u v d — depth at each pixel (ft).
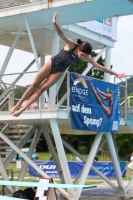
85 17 53.93
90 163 60.75
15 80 58.90
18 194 53.72
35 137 70.03
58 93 55.72
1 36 66.08
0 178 96.68
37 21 56.03
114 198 68.64
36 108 56.65
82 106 57.31
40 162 108.99
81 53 27.99
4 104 62.69
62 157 54.49
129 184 71.51
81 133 85.97
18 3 53.98
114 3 48.24
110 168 105.09
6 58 61.67
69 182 54.80
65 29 59.47
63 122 60.70
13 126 71.51
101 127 61.67
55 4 50.70
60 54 28.66
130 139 208.03
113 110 65.26
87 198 67.72
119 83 69.62
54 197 49.73
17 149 59.82
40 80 29.43
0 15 54.70
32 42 55.42
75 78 56.13
